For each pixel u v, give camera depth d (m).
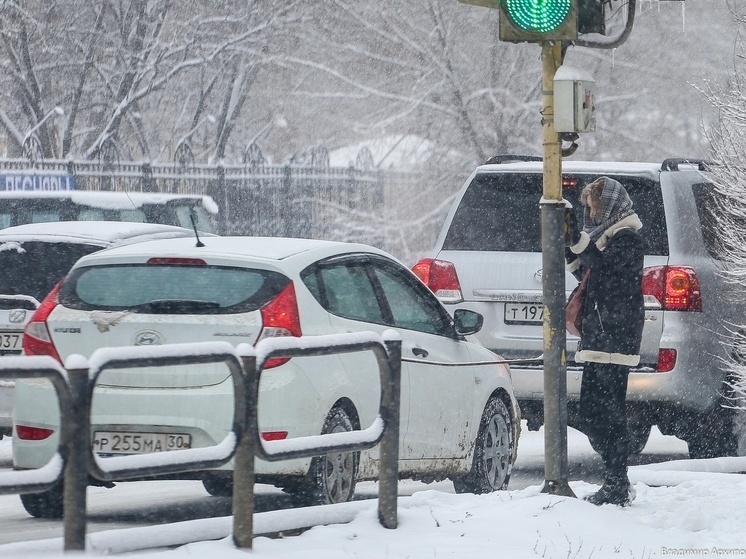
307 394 16.69
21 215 33.16
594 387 17.66
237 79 69.31
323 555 13.49
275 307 16.83
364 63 70.31
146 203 33.62
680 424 24.05
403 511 15.63
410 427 18.80
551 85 17.00
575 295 17.78
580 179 24.00
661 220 23.41
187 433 16.28
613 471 17.77
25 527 17.45
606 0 17.36
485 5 16.67
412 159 70.25
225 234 58.59
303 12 69.44
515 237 24.06
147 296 17.11
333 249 18.58
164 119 70.50
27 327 17.39
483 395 20.86
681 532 16.33
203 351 12.69
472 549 14.30
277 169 61.59
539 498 16.45
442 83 68.75
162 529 13.48
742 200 23.59
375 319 18.72
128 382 16.45
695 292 23.06
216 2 67.88
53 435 16.88
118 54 65.31
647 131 71.38
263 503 19.56
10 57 62.69
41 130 63.88
